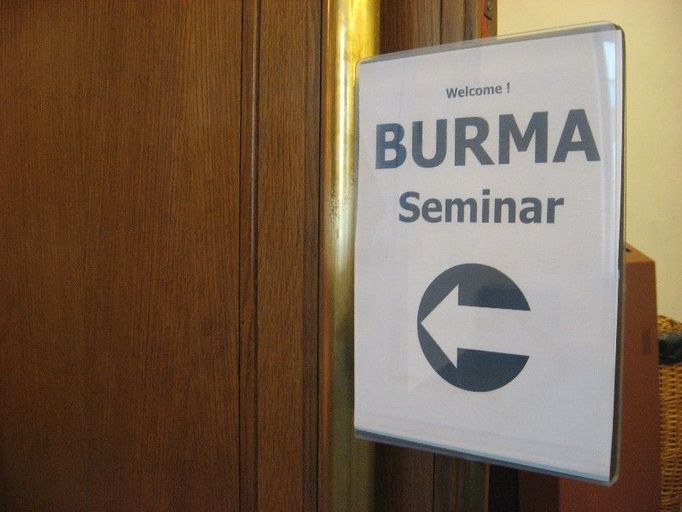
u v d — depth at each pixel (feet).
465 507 2.31
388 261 1.68
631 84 5.54
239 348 2.20
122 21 2.48
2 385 3.14
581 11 5.41
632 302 3.73
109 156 2.56
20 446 3.08
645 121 5.61
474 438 1.57
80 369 2.75
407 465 2.33
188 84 2.29
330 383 1.99
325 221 1.97
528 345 1.49
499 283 1.52
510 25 5.49
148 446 2.52
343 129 1.97
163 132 2.38
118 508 2.65
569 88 1.41
